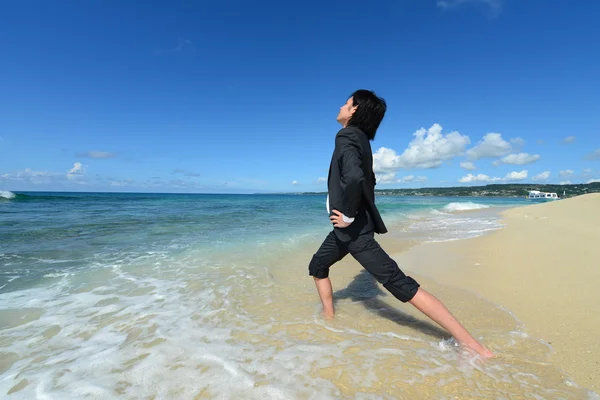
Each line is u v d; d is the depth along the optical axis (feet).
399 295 7.04
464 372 5.74
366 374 5.71
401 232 26.35
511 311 8.68
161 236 22.63
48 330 7.68
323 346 6.79
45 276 12.31
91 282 11.66
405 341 7.02
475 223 33.04
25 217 33.65
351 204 6.55
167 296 10.19
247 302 9.68
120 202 77.36
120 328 7.78
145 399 5.12
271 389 5.31
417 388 5.29
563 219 28.27
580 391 5.15
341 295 10.48
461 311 8.73
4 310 8.92
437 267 13.92
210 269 13.76
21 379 5.66
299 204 84.64
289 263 15.20
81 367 6.04
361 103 7.50
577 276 10.71
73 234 22.58
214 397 5.13
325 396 5.11
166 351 6.61
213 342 7.02
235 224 31.50
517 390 5.20
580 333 7.04
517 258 14.42
